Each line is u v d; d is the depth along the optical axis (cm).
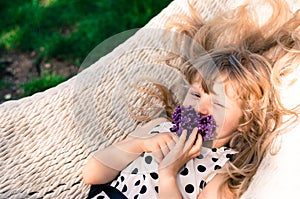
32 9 352
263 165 166
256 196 152
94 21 342
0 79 322
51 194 190
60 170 191
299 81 177
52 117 195
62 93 199
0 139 187
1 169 185
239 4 217
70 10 351
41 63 329
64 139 194
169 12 219
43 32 342
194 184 180
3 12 354
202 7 222
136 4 344
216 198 173
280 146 164
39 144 191
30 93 312
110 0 350
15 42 338
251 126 179
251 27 199
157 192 180
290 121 169
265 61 181
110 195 184
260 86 177
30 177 187
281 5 201
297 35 188
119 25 338
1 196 183
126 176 185
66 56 330
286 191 147
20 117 192
